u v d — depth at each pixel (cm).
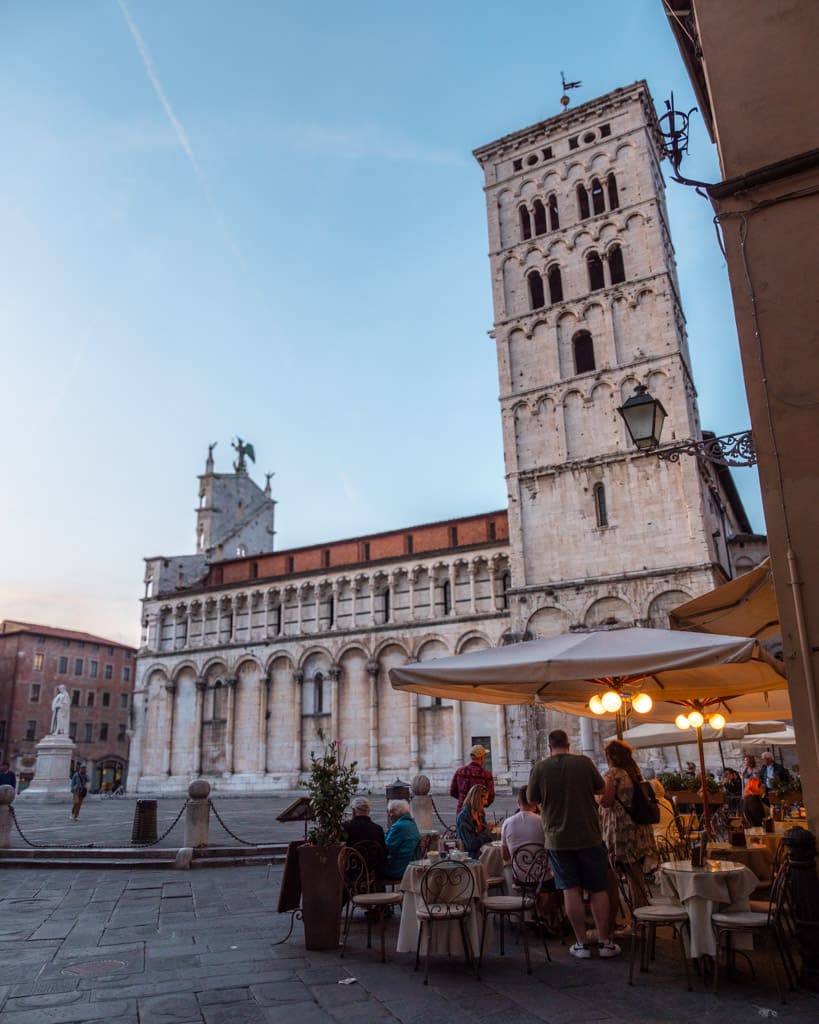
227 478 7081
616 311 4503
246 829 2638
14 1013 766
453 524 5312
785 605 909
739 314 1012
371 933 1134
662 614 3916
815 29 1073
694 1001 788
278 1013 764
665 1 1410
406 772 4781
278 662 5466
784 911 862
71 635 9375
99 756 9400
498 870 1227
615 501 4203
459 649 4806
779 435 956
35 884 1630
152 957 987
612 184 4841
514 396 4669
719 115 1094
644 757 3797
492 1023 732
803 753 862
